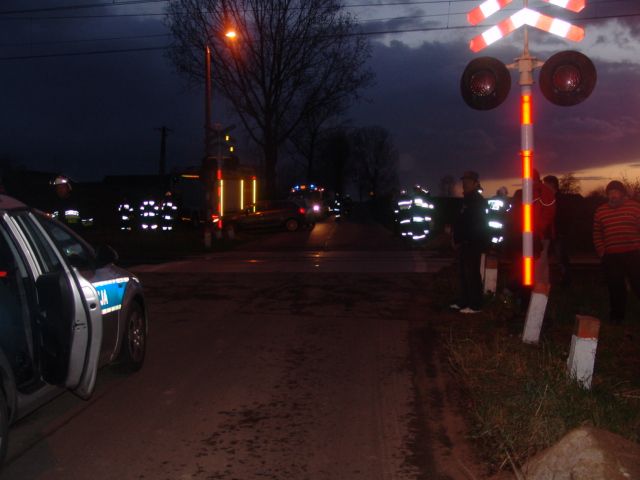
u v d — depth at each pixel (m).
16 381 5.05
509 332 8.77
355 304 11.60
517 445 5.05
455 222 10.39
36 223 5.63
